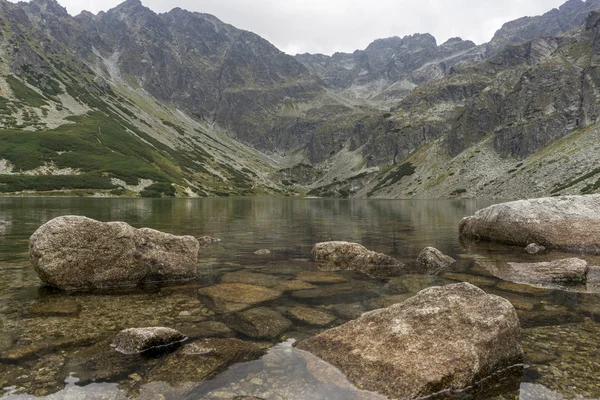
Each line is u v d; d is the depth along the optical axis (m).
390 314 7.86
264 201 132.88
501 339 6.96
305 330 8.54
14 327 8.53
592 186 102.31
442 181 184.50
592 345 7.69
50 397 5.56
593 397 5.75
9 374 6.27
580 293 11.80
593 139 136.88
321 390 5.94
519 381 6.32
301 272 15.09
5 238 23.88
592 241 19.91
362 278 13.97
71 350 7.27
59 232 12.23
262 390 5.88
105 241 12.70
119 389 5.83
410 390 5.90
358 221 42.81
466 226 27.47
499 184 147.62
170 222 37.97
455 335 6.96
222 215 51.41
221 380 6.17
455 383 6.09
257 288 12.38
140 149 192.25
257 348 7.46
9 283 12.90
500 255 19.09
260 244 23.34
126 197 129.00
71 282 12.13
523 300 11.02
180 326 8.72
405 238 26.59
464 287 8.40
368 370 6.43
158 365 6.67
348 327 7.77
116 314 9.60
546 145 167.88
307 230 32.28
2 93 187.75
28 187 119.38
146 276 13.17
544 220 21.56
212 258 18.33
